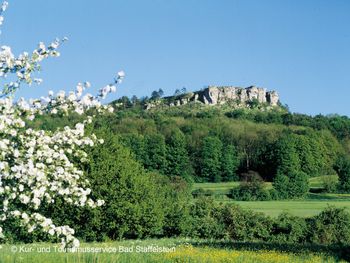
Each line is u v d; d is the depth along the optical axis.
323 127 177.00
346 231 43.75
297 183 98.88
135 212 37.91
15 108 12.84
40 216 12.55
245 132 147.62
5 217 12.65
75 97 13.18
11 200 12.87
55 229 12.58
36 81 13.08
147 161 123.44
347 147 158.25
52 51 13.20
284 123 192.12
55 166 13.64
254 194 93.44
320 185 113.56
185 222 44.88
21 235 30.16
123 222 37.94
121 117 158.62
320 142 140.62
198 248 26.44
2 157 12.30
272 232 45.19
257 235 44.84
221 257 21.17
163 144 124.81
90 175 36.56
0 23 13.20
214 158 130.75
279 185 97.44
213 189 105.50
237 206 46.19
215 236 45.03
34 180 12.89
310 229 44.19
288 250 25.94
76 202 14.15
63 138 13.51
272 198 94.50
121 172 37.66
